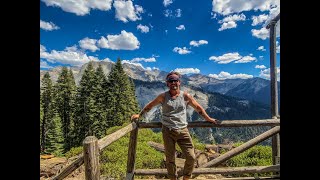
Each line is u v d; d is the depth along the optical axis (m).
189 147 4.59
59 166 9.59
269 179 5.34
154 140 13.62
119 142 12.27
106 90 59.91
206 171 5.31
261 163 9.43
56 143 50.41
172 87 4.40
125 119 59.25
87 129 56.69
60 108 61.91
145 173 5.20
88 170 2.60
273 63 6.50
